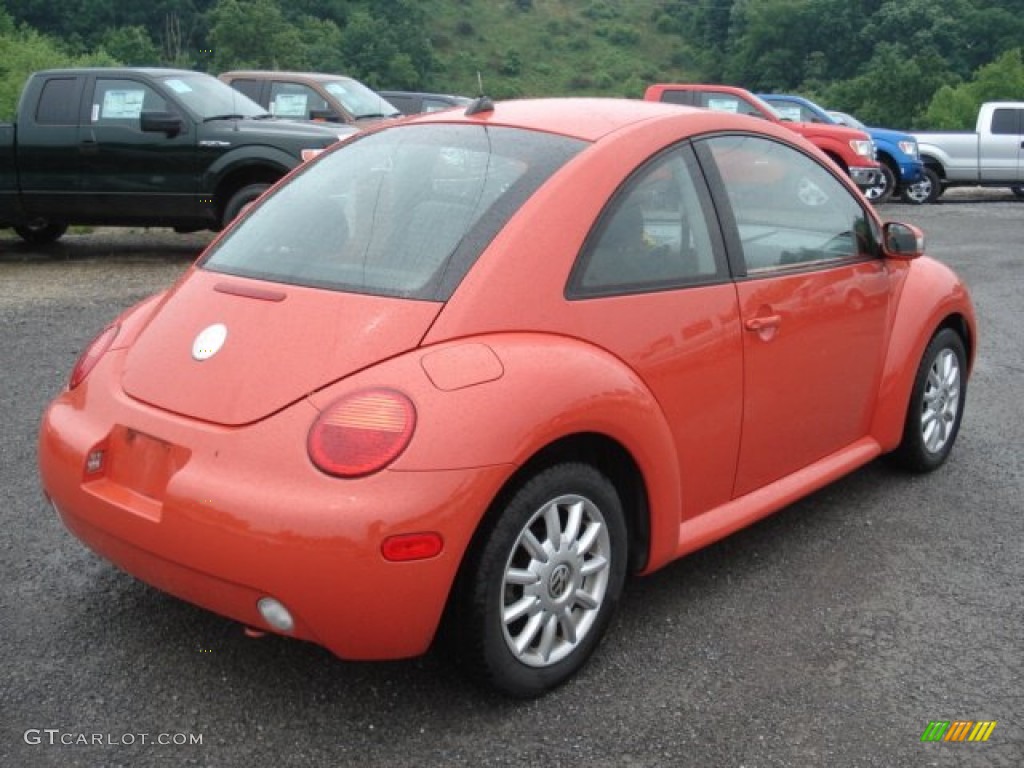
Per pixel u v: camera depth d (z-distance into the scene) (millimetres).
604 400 3031
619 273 3277
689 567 4020
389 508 2627
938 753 2891
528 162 3324
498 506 2859
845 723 3018
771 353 3775
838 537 4316
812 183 4188
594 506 3111
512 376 2852
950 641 3494
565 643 3123
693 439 3496
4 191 10883
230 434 2811
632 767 2795
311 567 2625
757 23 139250
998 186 20625
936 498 4762
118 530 2951
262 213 3686
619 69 158125
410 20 144500
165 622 3484
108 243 12633
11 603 3574
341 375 2818
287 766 2770
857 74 123688
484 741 2891
